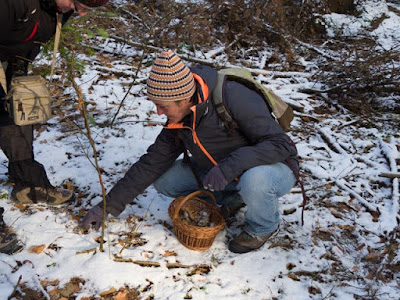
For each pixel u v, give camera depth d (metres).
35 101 2.55
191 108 2.51
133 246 2.94
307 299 2.68
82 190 3.48
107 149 4.02
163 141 2.83
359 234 3.30
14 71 2.67
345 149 4.45
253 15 6.69
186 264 2.83
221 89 2.56
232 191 3.09
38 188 3.14
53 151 3.89
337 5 8.44
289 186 2.77
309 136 4.65
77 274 2.69
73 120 4.38
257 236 2.89
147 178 2.88
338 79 5.62
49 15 2.49
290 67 6.34
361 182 3.94
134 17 6.59
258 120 2.57
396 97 5.62
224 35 6.66
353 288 2.80
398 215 3.52
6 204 3.20
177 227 2.83
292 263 2.93
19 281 2.58
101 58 5.66
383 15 8.58
